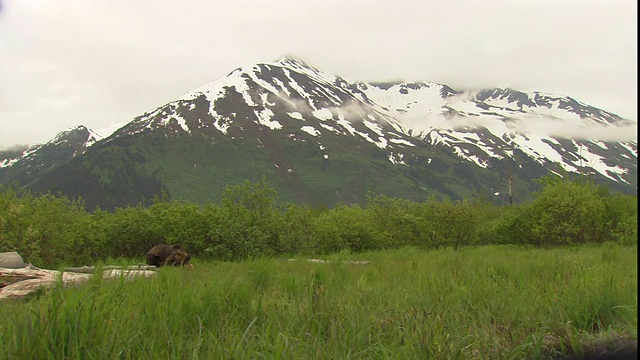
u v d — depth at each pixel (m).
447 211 33.84
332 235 32.88
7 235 21.80
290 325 5.21
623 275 8.76
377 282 9.72
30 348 4.20
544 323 5.28
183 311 5.69
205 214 27.64
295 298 7.05
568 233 31.16
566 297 6.23
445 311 5.64
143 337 4.70
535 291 7.01
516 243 34.03
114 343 4.41
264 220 28.72
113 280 7.13
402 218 35.72
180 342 4.48
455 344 4.68
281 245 28.66
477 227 34.47
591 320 5.64
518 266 11.53
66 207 26.38
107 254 27.78
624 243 27.64
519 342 4.84
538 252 20.89
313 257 24.84
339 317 5.44
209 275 10.45
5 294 8.63
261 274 9.70
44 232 23.45
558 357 4.70
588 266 11.25
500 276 9.47
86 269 14.20
